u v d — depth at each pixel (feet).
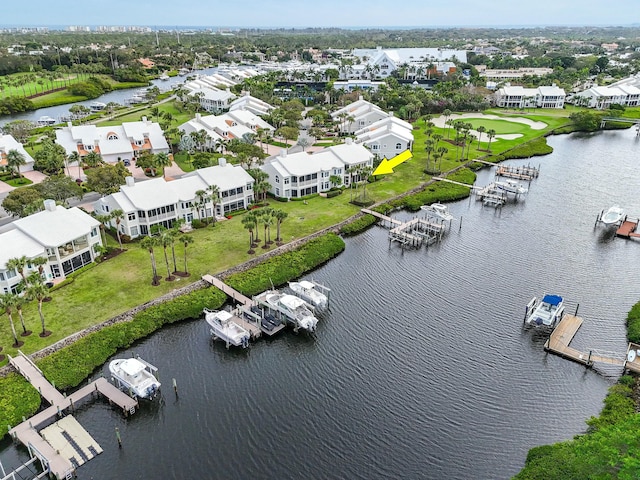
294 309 200.44
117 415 157.69
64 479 134.92
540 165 428.56
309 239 269.64
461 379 173.88
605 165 428.97
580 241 283.79
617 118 588.09
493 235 292.40
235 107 585.22
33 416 153.17
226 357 184.96
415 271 248.32
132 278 224.94
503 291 229.86
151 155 373.40
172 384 170.91
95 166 363.56
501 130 539.29
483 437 150.41
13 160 345.10
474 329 201.36
